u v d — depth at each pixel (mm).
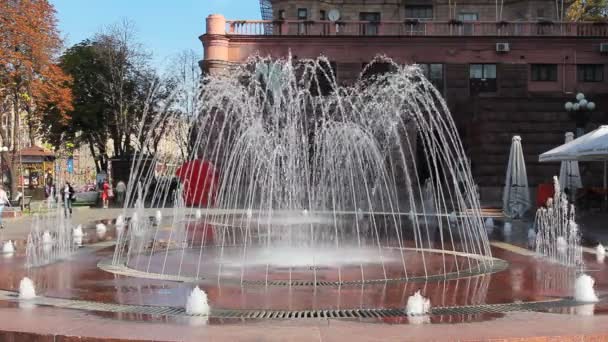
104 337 6465
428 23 41750
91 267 12211
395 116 33781
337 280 10500
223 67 40125
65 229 21188
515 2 47281
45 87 37938
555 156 22953
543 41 40844
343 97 38031
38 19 36844
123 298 8914
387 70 40688
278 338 6398
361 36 40406
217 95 29078
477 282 10352
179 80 49875
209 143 31953
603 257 13750
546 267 12180
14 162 37844
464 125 38688
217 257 13539
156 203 39594
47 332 6703
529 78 41062
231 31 40688
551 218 21203
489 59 40844
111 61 48656
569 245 15953
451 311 7941
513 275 11141
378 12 47562
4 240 18031
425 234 19344
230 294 9195
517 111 36906
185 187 32281
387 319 7391
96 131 50938
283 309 8117
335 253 14211
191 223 23859
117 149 50906
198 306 7820
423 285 10047
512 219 25516
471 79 40938
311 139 30438
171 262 12789
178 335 6531
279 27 41125
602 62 41000
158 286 9953
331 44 40625
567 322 7180
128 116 50000
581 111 30172
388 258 13367
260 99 29750
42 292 9453
